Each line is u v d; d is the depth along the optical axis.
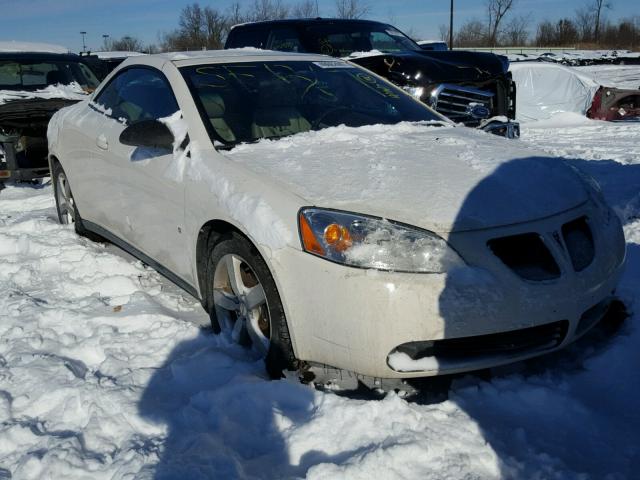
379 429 2.35
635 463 2.22
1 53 8.23
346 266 2.41
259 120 3.47
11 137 6.96
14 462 2.30
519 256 2.50
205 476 2.13
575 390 2.64
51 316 3.50
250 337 2.91
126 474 2.16
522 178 2.81
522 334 2.51
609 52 39.09
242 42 8.57
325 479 2.09
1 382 2.82
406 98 4.16
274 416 2.45
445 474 2.15
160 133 3.33
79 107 4.80
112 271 4.20
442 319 2.35
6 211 6.23
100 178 4.14
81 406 2.60
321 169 2.85
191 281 3.34
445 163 2.92
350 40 7.97
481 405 2.54
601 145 9.05
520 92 12.92
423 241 2.42
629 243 4.45
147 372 2.86
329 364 2.53
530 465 2.20
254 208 2.68
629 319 3.06
